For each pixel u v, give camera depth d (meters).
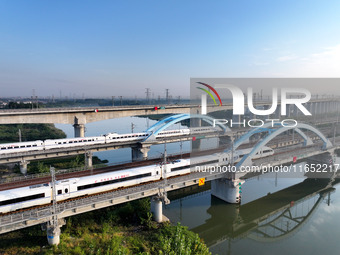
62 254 33.84
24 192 36.91
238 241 46.62
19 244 36.59
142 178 47.56
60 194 39.72
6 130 137.50
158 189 45.88
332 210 58.53
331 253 41.62
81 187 41.53
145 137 84.56
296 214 56.53
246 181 74.31
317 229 50.06
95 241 37.31
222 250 43.34
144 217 45.72
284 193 66.44
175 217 51.59
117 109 97.50
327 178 77.62
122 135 80.56
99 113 95.12
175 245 33.69
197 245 35.00
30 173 68.00
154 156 77.62
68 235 38.88
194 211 54.84
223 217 54.09
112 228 42.12
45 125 159.88
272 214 56.56
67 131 170.00
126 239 39.03
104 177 43.56
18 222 33.53
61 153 71.25
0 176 65.44
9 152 64.50
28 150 66.88
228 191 57.53
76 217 44.12
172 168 51.69
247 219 54.16
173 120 90.00
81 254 33.50
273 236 47.84
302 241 45.69
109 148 78.69
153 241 39.09
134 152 86.12
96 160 86.44
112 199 41.38
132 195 43.88
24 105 175.62
